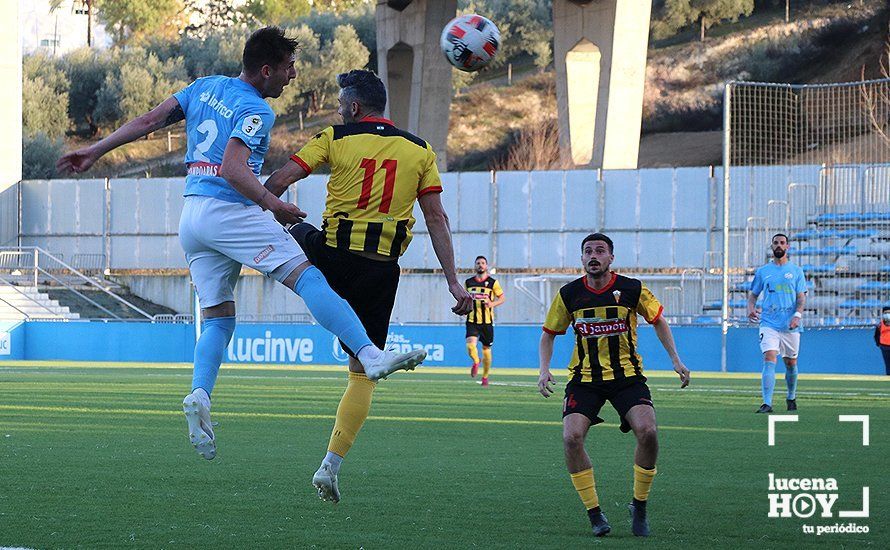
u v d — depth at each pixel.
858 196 72.56
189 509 13.61
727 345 57.62
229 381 43.56
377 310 13.14
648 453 12.44
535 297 78.88
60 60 185.38
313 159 12.91
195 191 12.78
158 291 90.38
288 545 11.50
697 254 78.44
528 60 189.00
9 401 31.55
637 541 12.03
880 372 55.81
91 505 13.80
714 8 174.38
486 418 27.53
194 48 190.00
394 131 13.16
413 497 14.81
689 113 165.12
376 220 12.97
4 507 13.56
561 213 81.62
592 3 90.19
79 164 12.87
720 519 13.41
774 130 84.62
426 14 94.25
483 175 83.19
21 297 81.56
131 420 25.70
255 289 85.69
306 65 183.00
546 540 12.00
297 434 23.06
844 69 155.38
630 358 13.19
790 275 29.89
